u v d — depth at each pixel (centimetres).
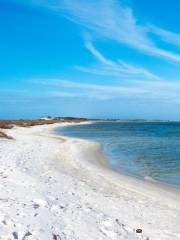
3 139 3362
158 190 1451
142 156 2678
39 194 1064
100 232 780
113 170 1962
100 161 2322
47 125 9969
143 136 5575
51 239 668
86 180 1574
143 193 1375
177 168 2075
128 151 3034
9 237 630
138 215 1000
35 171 1638
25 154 2320
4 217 741
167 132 7356
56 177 1542
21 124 8269
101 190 1366
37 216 798
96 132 6831
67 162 2155
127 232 818
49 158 2269
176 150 3145
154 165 2200
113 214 976
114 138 4866
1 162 1788
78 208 969
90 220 860
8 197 962
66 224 792
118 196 1274
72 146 3272
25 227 701
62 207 947
